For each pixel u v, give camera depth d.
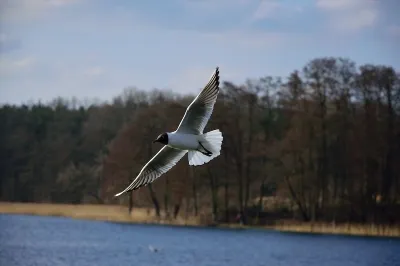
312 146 81.94
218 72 17.66
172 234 74.38
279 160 83.94
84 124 133.25
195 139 17.53
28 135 130.12
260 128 92.12
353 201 83.88
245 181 87.38
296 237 72.88
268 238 71.88
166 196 85.00
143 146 81.00
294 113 84.81
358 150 82.44
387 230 77.50
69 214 94.94
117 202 94.88
